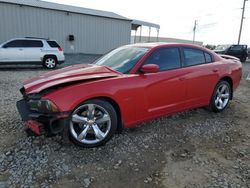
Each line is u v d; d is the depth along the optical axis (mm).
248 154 3352
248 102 6137
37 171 2754
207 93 4633
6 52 12227
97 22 21844
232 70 5105
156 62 3867
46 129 3068
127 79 3436
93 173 2770
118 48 4605
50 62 13555
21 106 3445
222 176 2801
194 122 4457
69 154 3125
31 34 18531
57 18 19594
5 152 3115
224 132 4086
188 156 3238
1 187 2465
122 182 2639
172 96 3990
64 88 3037
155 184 2629
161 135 3830
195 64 4438
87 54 21719
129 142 3535
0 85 7738
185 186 2609
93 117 3242
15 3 17406
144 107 3637
